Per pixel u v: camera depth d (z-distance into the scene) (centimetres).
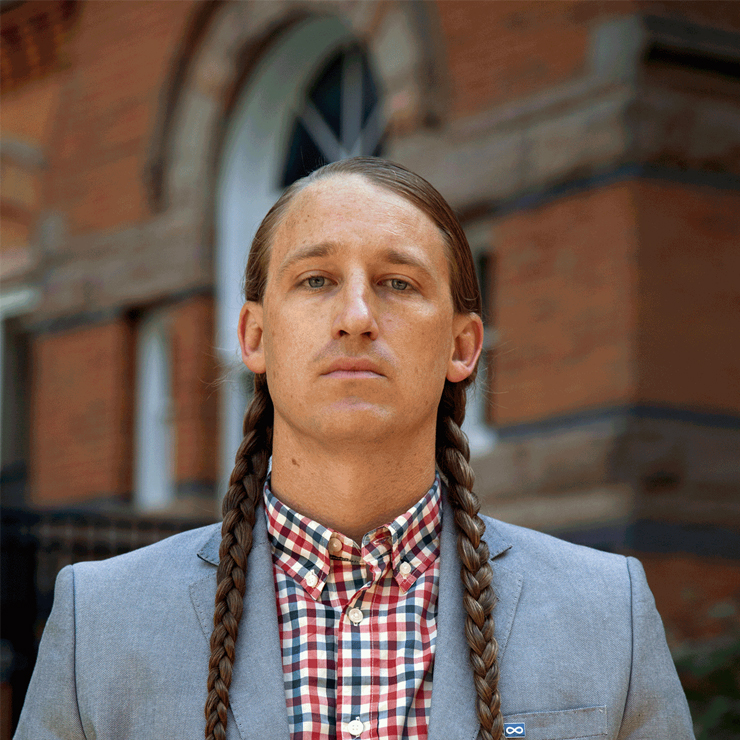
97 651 174
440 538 186
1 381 927
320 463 177
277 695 167
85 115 862
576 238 595
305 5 732
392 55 686
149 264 803
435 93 668
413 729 167
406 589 179
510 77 636
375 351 170
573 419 581
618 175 582
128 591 180
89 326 835
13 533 570
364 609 177
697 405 571
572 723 169
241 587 176
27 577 567
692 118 591
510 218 625
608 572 187
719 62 599
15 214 908
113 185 836
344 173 185
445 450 196
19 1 889
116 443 805
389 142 690
